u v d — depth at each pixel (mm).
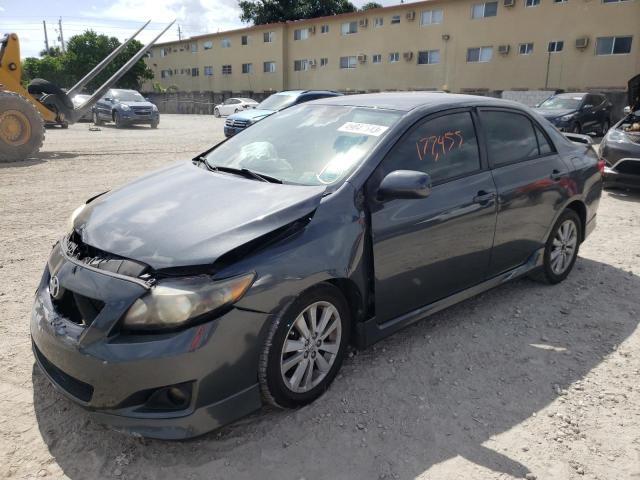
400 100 3895
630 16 25047
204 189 3180
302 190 3070
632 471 2570
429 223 3398
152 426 2412
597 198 5074
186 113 45062
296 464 2555
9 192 8086
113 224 2875
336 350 3059
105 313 2422
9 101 11078
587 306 4414
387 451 2656
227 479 2451
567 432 2838
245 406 2633
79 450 2594
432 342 3752
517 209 4090
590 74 26578
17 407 2881
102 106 23891
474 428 2850
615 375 3400
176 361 2369
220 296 2455
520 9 28406
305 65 39938
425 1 31984
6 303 4113
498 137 4105
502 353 3629
